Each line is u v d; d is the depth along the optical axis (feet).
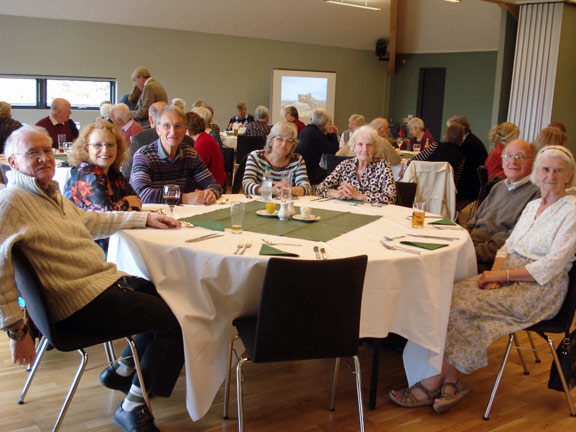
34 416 7.11
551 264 7.40
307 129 18.58
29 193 6.03
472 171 17.94
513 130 16.60
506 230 9.72
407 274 6.89
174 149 10.21
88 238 6.62
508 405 7.92
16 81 32.07
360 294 6.04
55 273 6.06
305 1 35.94
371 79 44.62
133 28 34.50
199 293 6.59
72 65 33.14
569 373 7.56
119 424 6.84
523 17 25.96
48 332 5.78
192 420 7.00
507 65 27.50
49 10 31.48
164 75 36.27
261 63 39.58
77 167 8.40
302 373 8.66
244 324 6.56
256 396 7.89
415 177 15.89
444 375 7.83
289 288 5.72
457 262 7.97
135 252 6.99
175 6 33.94
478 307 7.51
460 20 37.04
